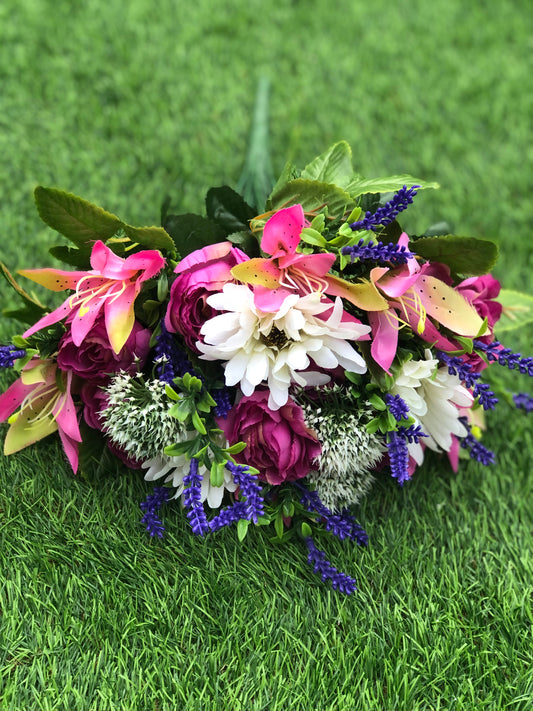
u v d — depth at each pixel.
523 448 0.81
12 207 0.89
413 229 0.96
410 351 0.63
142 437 0.62
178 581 0.67
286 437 0.62
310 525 0.68
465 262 0.65
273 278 0.60
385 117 1.09
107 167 0.95
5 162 0.93
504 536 0.73
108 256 0.60
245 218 0.69
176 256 0.63
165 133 1.00
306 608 0.66
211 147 1.00
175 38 1.13
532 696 0.64
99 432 0.68
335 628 0.66
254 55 1.14
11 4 1.11
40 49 1.06
